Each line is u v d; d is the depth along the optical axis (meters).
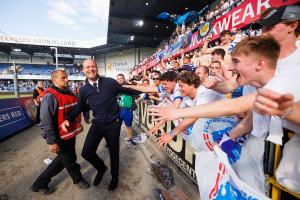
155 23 18.70
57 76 2.45
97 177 2.76
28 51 29.23
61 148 2.47
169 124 3.18
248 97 0.84
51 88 2.42
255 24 1.20
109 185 2.64
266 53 0.80
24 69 30.23
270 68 0.81
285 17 0.99
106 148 4.27
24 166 3.42
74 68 32.09
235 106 0.84
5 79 27.41
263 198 0.87
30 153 4.03
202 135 1.49
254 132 1.06
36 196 2.53
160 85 3.47
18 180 2.94
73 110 2.54
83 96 2.56
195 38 7.10
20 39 23.19
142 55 28.64
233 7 5.25
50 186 2.76
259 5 4.09
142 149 4.01
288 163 0.98
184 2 14.64
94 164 2.71
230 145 1.21
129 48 29.09
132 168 3.22
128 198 2.43
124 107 4.41
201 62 4.28
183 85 1.82
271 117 0.91
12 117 5.69
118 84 2.70
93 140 2.61
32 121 6.71
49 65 31.50
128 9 16.14
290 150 0.97
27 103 6.83
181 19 11.03
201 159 1.37
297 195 1.02
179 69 2.85
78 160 3.64
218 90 1.51
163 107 0.94
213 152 1.30
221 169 1.17
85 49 28.11
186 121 1.43
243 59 0.84
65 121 2.39
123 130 5.95
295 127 0.86
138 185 2.71
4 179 2.98
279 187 1.16
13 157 3.82
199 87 1.76
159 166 3.04
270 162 1.23
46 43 24.06
